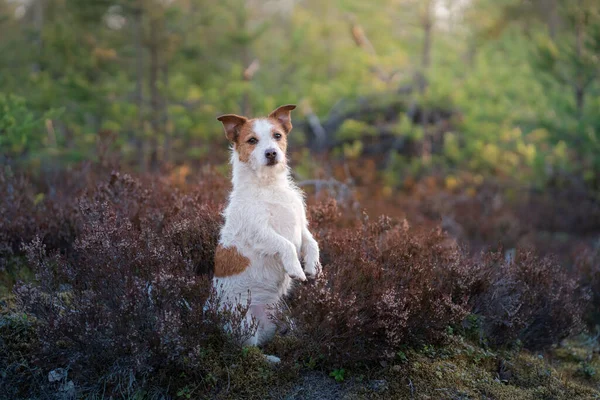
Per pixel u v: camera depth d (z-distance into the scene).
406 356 4.21
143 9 11.97
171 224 4.96
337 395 3.90
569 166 11.08
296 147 14.14
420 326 4.21
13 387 4.01
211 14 12.85
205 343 4.08
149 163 12.12
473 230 9.43
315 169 10.09
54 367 4.05
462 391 4.01
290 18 18.48
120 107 11.84
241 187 4.39
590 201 11.15
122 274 4.04
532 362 4.59
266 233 4.18
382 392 3.93
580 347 5.40
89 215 4.88
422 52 13.59
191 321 3.89
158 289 3.88
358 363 4.10
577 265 6.55
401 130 12.84
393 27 14.07
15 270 5.16
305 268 4.45
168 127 12.34
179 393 3.86
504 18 13.91
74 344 3.88
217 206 5.60
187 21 12.88
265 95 13.51
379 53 15.21
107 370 3.95
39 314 3.96
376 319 4.00
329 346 3.94
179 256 4.36
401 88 14.48
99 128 12.24
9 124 6.52
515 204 11.41
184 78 12.77
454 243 5.39
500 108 11.63
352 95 13.69
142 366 3.76
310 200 7.25
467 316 4.70
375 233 5.21
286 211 4.34
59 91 11.34
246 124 4.50
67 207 5.79
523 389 4.27
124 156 10.99
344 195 7.82
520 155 12.31
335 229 5.53
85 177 7.15
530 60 11.32
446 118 14.50
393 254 4.66
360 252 4.56
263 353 4.20
